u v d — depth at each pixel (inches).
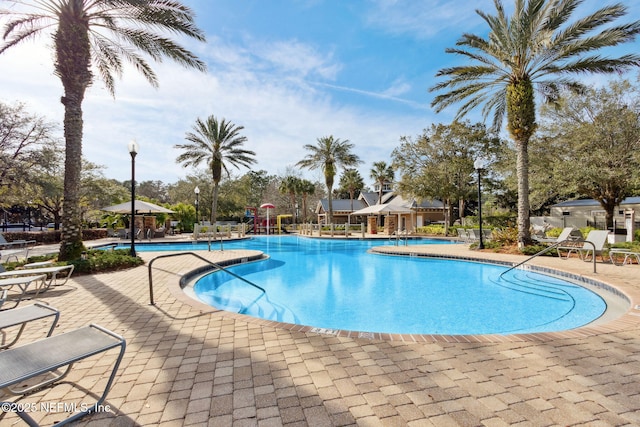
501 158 901.8
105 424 79.3
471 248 532.7
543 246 434.6
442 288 300.8
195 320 163.3
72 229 339.3
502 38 458.9
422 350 122.5
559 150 699.4
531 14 410.9
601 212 936.9
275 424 78.5
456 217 1398.9
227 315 172.1
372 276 362.6
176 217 1093.8
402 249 546.0
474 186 948.0
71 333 97.0
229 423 79.2
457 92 530.6
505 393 91.3
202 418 81.5
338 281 337.1
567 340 130.6
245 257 442.0
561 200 1107.9
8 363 77.8
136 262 356.5
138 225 800.9
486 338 133.2
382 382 98.5
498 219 1020.5
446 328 196.2
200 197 1448.1
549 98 500.4
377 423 78.2
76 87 337.7
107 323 159.3
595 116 652.1
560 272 301.9
